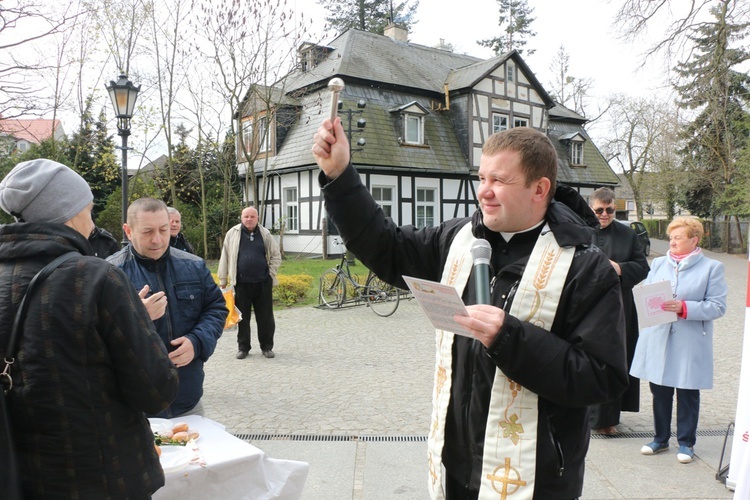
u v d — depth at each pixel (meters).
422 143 21.17
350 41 22.22
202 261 2.93
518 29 38.09
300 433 4.42
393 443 4.20
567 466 1.54
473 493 1.66
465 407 1.64
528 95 24.06
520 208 1.57
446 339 1.73
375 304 10.45
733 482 3.32
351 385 5.79
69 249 1.55
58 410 1.42
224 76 16.36
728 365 6.52
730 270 18.72
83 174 19.20
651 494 3.33
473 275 1.68
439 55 25.72
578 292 1.51
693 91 23.05
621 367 1.47
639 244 4.41
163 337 2.68
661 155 29.22
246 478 2.13
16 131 10.55
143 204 2.72
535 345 1.40
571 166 26.22
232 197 22.25
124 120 9.14
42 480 1.44
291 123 21.27
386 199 20.23
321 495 3.37
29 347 1.42
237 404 5.18
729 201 24.42
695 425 3.84
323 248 19.66
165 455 2.08
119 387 1.54
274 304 11.35
